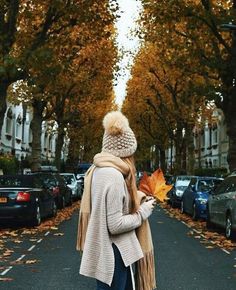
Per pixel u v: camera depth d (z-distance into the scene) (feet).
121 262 12.92
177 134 148.87
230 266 32.12
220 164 168.96
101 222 12.80
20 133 169.17
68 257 34.78
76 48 78.54
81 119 151.84
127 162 13.39
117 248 12.87
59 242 42.34
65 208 83.46
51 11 61.67
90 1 62.59
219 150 170.81
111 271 12.73
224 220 46.37
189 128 130.82
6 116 149.59
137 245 13.15
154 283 13.60
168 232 51.29
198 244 42.34
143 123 182.80
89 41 78.07
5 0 59.77
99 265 12.79
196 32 69.41
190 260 34.30
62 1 60.39
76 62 105.60
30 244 41.11
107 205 12.76
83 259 12.96
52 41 65.46
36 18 67.77
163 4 64.44
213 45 68.64
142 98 149.69
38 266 31.35
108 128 13.38
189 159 130.31
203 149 201.46
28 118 183.21
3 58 52.16
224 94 70.64
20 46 66.59
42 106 104.42
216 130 179.93
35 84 61.11
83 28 71.67
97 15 65.51
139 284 13.41
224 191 48.47
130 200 13.23
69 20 65.00
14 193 51.49
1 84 59.06
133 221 12.93
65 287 25.58
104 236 12.79
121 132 13.32
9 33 59.52
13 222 55.21
